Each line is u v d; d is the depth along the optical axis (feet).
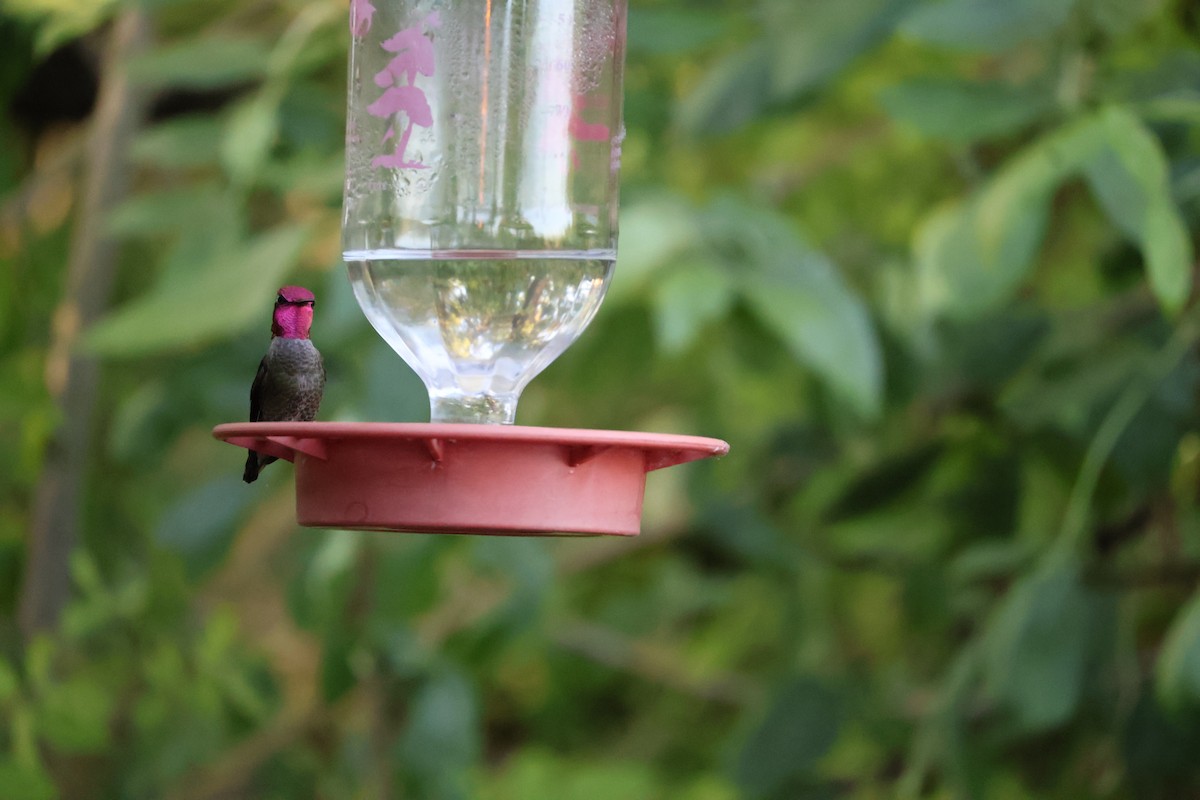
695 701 43.86
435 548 23.62
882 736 26.91
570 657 39.81
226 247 21.30
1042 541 25.17
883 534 28.76
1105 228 26.35
